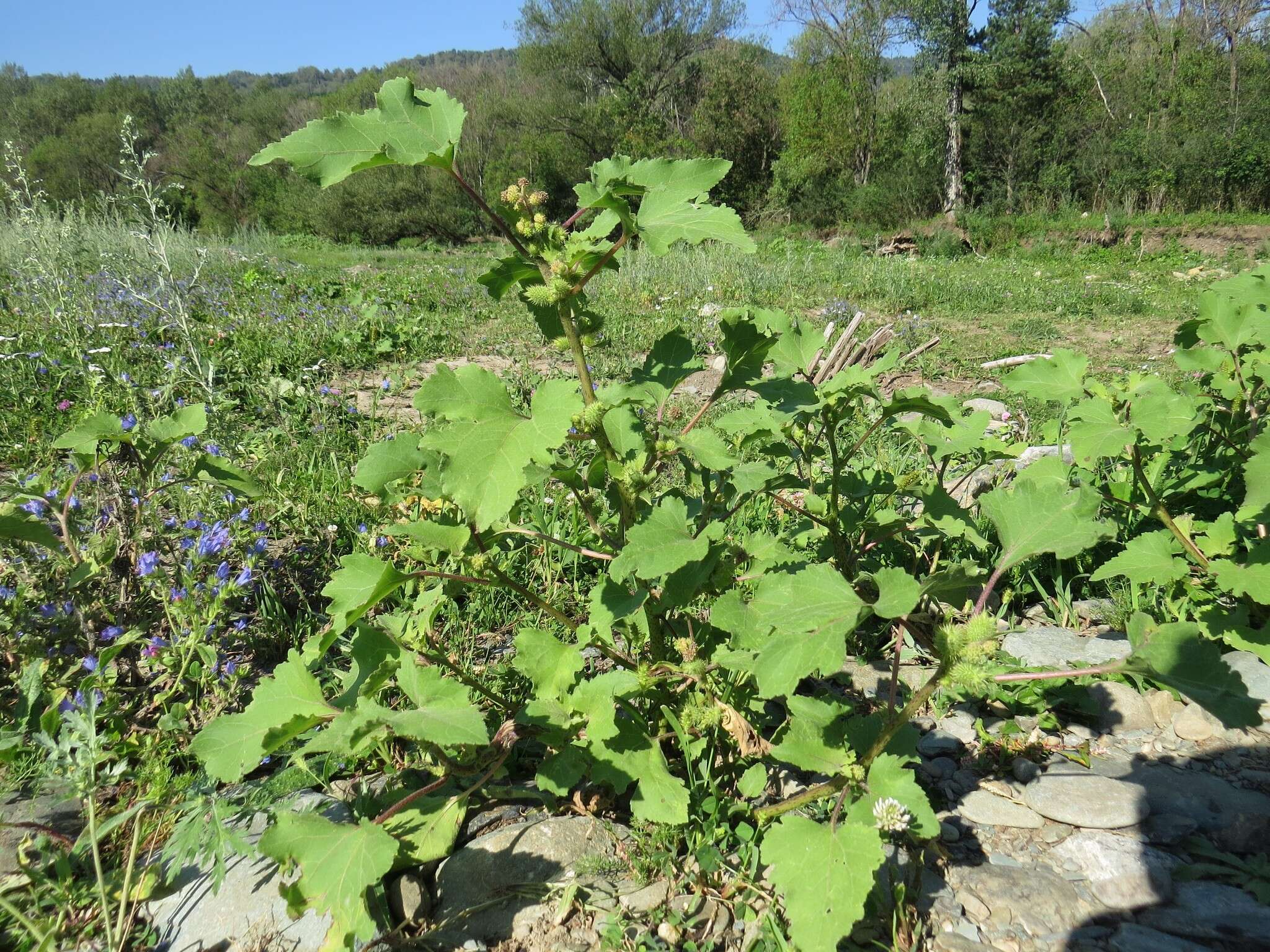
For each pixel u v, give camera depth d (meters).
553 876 1.85
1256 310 2.72
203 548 2.55
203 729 1.78
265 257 17.62
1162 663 1.56
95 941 1.73
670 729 2.12
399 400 6.63
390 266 19.70
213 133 61.53
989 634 1.62
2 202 10.41
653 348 2.12
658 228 1.66
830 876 1.53
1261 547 2.27
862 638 2.78
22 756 2.16
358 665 2.00
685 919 1.75
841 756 1.79
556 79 45.19
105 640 2.54
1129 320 11.26
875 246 24.14
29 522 2.40
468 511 1.53
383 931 1.73
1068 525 1.77
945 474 4.16
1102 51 33.84
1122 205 25.20
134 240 9.34
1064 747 2.30
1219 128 26.00
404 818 1.94
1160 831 1.96
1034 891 1.79
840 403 2.23
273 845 1.60
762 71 40.03
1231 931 1.67
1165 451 3.04
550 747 1.98
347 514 3.70
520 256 1.80
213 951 1.71
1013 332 10.29
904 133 34.84
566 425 1.57
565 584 3.14
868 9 34.31
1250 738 2.29
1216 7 31.02
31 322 7.42
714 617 1.82
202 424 2.71
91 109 66.81
